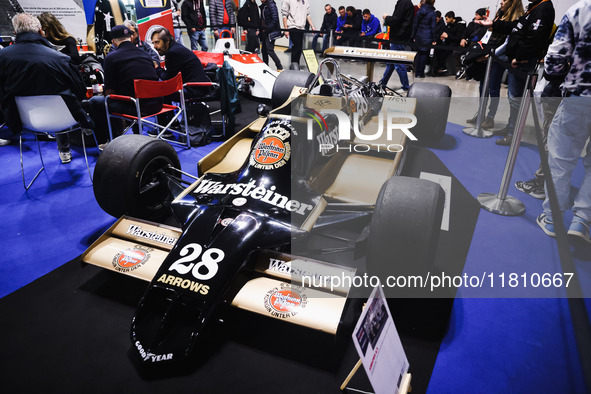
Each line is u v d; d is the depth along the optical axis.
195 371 1.77
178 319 1.79
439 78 8.69
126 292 2.25
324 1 11.91
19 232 2.87
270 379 1.74
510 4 4.28
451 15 8.67
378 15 10.90
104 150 2.50
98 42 6.54
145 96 3.68
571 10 2.52
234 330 1.98
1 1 5.66
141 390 1.68
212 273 1.74
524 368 1.83
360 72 9.22
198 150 4.41
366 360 1.28
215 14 8.29
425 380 1.75
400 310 2.13
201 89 4.60
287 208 2.09
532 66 3.96
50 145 4.56
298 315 1.71
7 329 1.99
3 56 3.16
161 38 4.46
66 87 3.39
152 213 2.65
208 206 2.10
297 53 8.93
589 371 1.82
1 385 1.69
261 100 6.59
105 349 1.88
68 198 3.37
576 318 2.12
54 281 2.34
